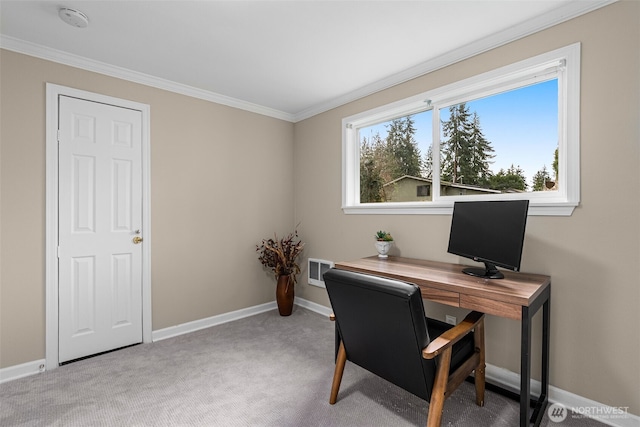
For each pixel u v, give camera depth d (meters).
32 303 2.22
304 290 3.74
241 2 1.76
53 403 1.86
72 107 2.38
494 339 2.14
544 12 1.84
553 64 1.91
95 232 2.49
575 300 1.81
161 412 1.78
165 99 2.86
